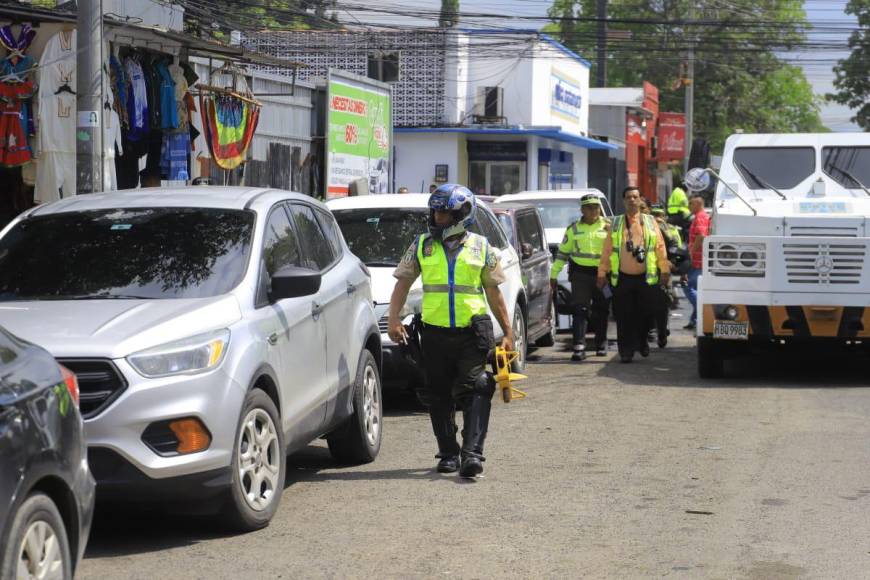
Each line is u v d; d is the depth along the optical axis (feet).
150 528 31.68
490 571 27.61
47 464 21.03
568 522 32.09
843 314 57.98
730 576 27.12
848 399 53.93
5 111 57.98
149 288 32.30
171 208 35.32
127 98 65.00
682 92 326.65
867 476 37.58
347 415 38.47
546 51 181.06
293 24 155.63
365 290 41.47
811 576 27.07
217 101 75.05
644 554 28.96
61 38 58.34
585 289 69.00
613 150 226.17
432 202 37.32
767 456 40.78
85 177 53.01
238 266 33.01
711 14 309.01
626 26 317.22
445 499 34.83
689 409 51.34
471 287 37.37
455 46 156.15
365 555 28.94
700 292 59.52
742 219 61.67
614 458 40.75
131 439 27.63
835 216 59.98
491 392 37.93
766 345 62.23
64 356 27.66
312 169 109.81
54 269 33.19
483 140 170.60
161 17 82.79
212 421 28.81
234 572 27.58
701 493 35.40
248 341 30.73
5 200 63.05
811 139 66.90
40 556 20.85
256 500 31.17
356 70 166.91
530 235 70.23
